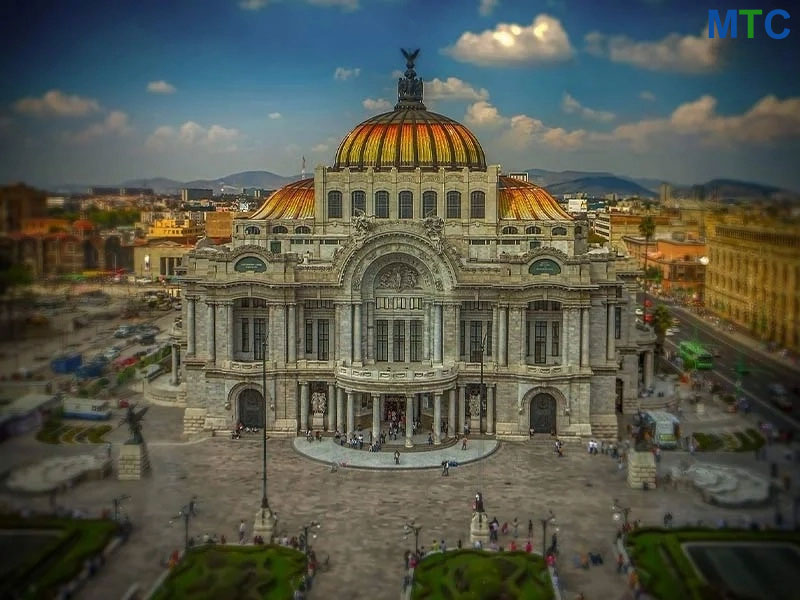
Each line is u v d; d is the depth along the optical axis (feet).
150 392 478.59
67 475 279.69
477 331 424.87
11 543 251.80
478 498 305.94
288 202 499.92
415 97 532.73
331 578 276.41
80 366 284.00
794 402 274.77
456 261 416.46
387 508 333.42
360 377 404.16
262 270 424.05
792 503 285.43
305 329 431.02
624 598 263.08
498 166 467.11
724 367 388.37
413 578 272.10
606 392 423.23
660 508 329.52
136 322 406.82
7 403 241.96
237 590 259.80
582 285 409.28
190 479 360.48
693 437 397.19
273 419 424.87
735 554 278.87
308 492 349.00
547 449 404.57
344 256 418.72
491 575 267.59
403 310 427.74
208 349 424.87
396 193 470.39
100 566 270.67
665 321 532.73
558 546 298.76
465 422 424.05
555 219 477.36
